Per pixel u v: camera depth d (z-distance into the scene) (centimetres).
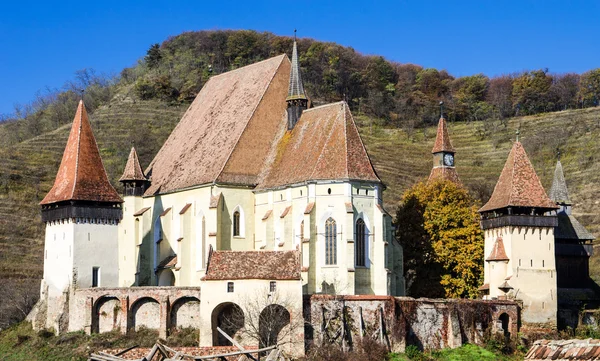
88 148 13900
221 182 13338
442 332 11762
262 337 11244
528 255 12588
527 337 12156
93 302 12494
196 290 12175
